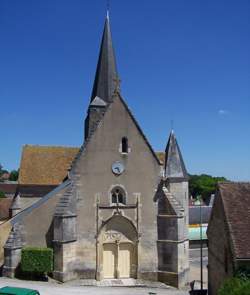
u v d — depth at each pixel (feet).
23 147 127.65
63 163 125.18
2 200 182.70
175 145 115.85
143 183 105.70
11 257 97.96
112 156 105.40
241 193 78.23
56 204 102.12
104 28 133.39
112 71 130.82
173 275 100.99
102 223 103.30
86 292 88.69
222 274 77.36
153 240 104.53
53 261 98.27
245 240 69.05
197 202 320.50
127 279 103.45
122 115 107.04
